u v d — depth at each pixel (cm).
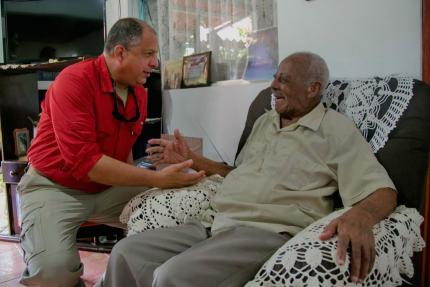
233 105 201
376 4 151
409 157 111
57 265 131
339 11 160
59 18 237
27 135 234
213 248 100
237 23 205
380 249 85
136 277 108
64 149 130
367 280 81
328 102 137
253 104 160
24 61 243
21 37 243
